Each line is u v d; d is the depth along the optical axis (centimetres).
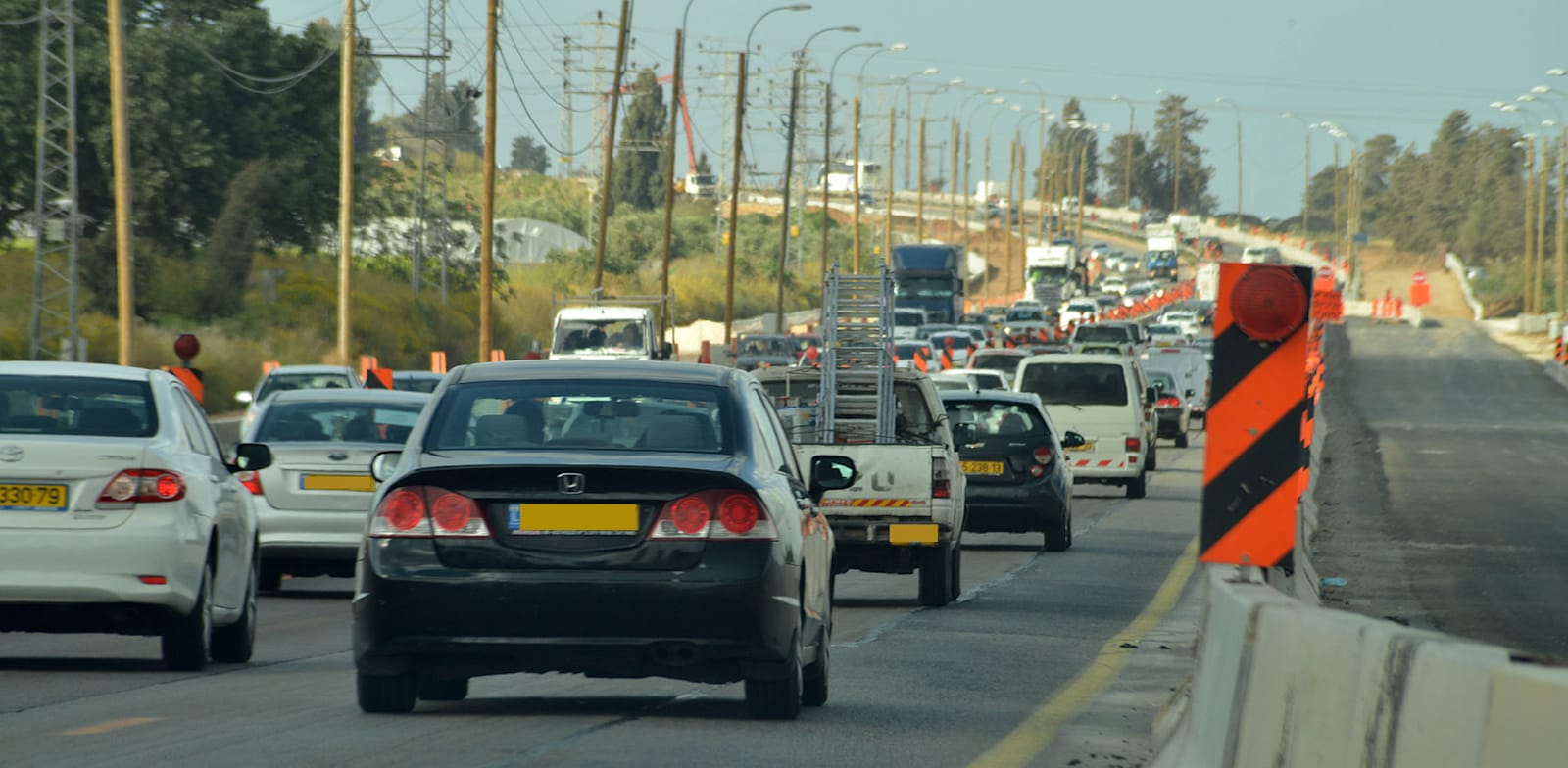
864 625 5516
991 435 8275
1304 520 7131
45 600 3931
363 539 3184
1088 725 3528
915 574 7638
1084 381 12069
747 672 3195
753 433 3350
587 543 3116
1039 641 5119
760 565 3139
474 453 3228
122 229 13262
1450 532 9762
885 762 2978
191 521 4078
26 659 4438
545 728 3241
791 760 2950
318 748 2983
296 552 6103
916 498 6034
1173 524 10138
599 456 3188
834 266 7400
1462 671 1420
